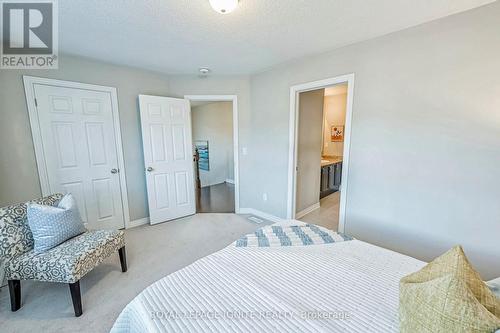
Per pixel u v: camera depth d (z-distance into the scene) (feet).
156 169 11.15
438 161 6.36
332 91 16.06
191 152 12.30
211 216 12.45
